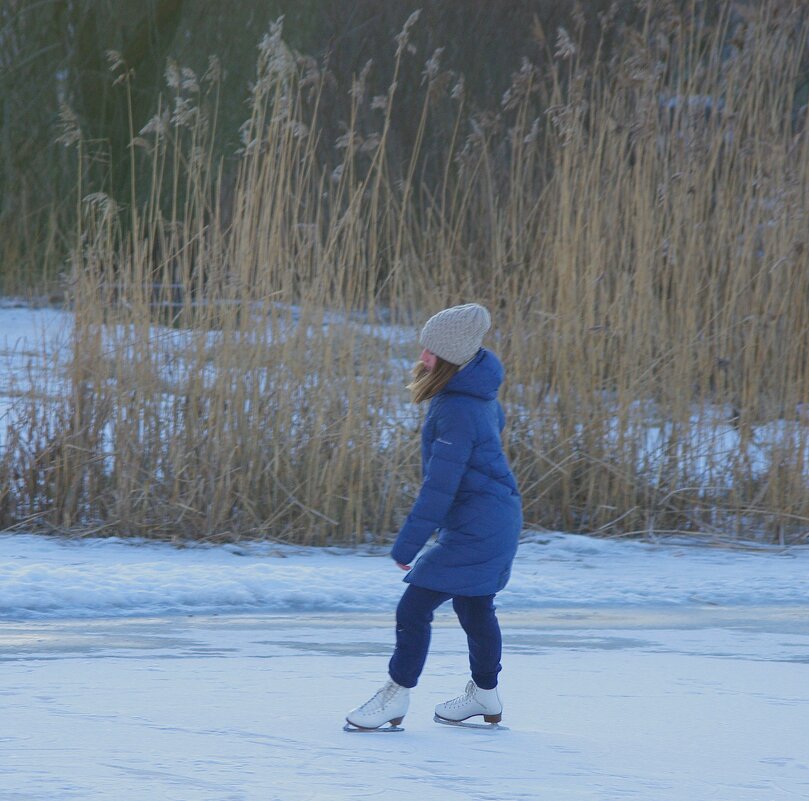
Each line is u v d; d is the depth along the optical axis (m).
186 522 37.06
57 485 37.19
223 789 14.73
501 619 28.17
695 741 17.69
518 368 40.28
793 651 24.66
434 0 76.62
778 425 40.50
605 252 41.66
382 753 16.77
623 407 40.09
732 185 42.25
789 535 39.78
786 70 43.69
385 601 29.77
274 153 39.12
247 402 38.03
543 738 17.84
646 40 43.25
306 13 78.44
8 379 42.69
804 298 41.06
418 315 39.94
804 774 16.00
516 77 43.97
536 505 39.81
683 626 27.42
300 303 38.78
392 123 75.31
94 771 15.40
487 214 47.16
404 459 38.44
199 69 78.12
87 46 77.56
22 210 71.50
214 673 21.80
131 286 38.59
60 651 23.61
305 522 37.41
